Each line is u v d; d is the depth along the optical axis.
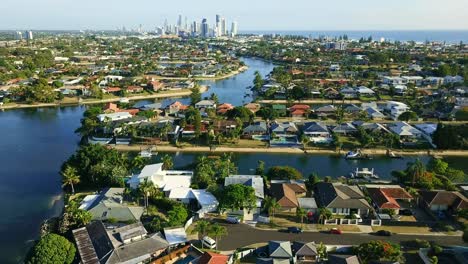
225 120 183.75
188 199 107.12
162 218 98.25
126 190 109.44
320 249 81.44
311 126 172.75
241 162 146.25
